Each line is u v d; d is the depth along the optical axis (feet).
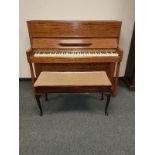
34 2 7.75
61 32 7.30
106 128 6.39
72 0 7.81
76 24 7.23
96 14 8.18
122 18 8.36
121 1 7.98
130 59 8.79
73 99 8.07
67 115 7.00
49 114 7.05
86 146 5.65
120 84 9.41
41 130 6.26
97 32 7.36
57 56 6.91
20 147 5.59
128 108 7.48
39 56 6.89
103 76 6.61
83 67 7.85
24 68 9.27
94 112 7.21
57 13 8.05
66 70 7.88
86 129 6.32
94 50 7.38
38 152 5.44
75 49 7.37
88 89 6.30
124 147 5.65
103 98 8.13
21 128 6.33
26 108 7.39
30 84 9.25
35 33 7.24
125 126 6.51
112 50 7.41
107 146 5.67
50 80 6.31
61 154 5.37
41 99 8.01
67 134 6.10
